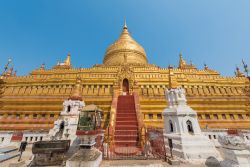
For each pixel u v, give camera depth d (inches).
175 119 481.4
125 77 1072.2
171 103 536.4
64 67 1536.7
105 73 1220.5
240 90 1062.4
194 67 1503.4
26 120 893.2
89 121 399.2
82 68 1268.5
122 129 571.2
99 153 387.9
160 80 1103.6
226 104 965.8
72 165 324.5
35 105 965.8
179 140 435.8
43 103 971.9
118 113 663.1
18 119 908.0
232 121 888.3
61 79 1114.1
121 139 533.6
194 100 973.2
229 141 331.6
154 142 518.6
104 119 900.6
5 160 446.9
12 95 1022.4
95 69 1253.1
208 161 389.4
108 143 481.1
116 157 422.0
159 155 443.5
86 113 410.9
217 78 1128.8
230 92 1055.0
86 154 352.5
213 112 927.7
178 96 529.3
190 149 412.2
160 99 973.2
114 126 571.2
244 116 921.5
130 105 733.3
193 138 433.7
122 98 813.2
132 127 573.6
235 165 305.0
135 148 486.9
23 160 438.0
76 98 603.2
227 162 335.6
